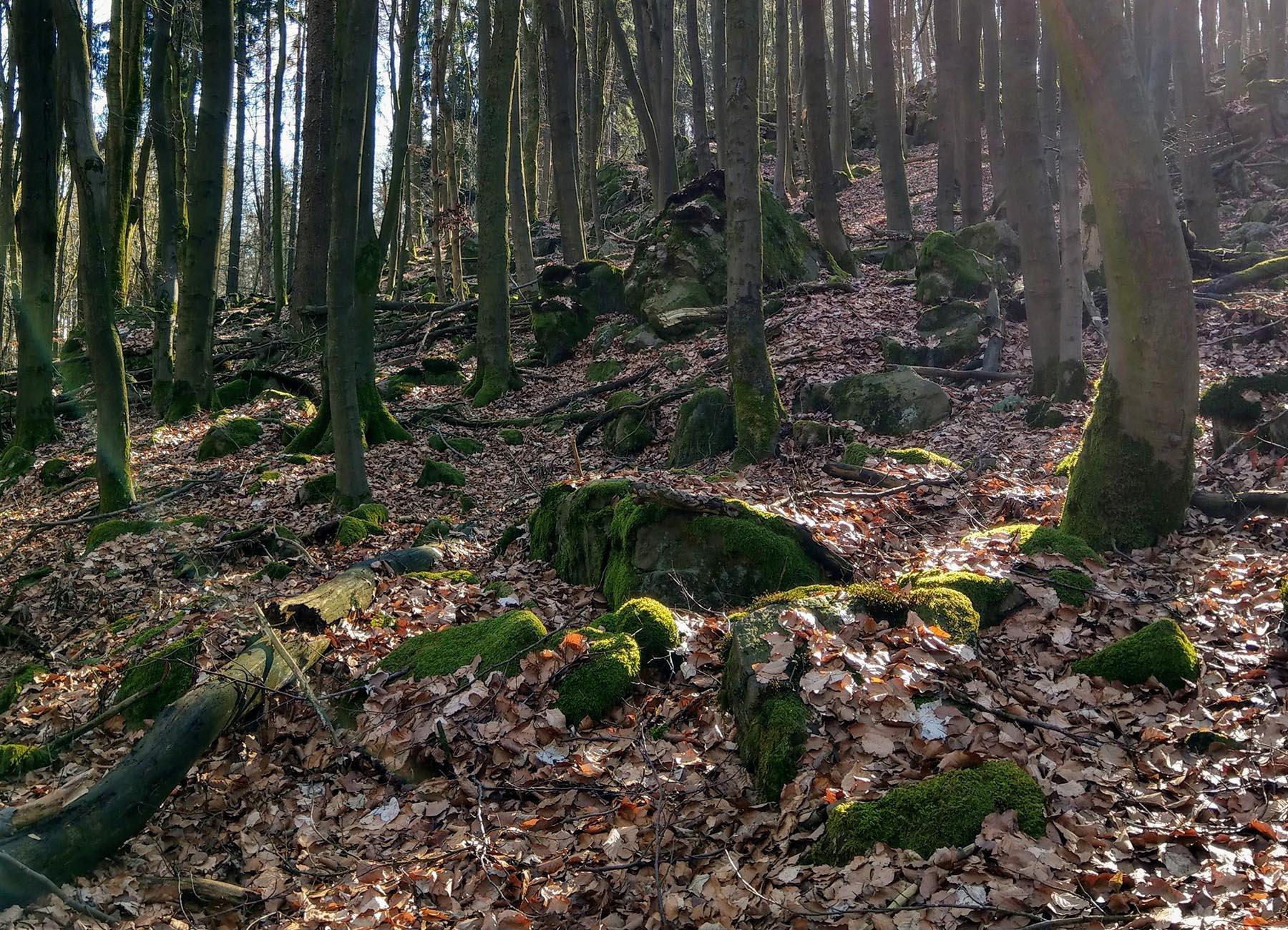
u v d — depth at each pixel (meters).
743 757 4.38
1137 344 5.78
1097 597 5.12
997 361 11.81
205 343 16.12
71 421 16.88
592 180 29.00
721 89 22.42
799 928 3.33
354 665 5.78
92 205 10.38
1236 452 7.20
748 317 10.24
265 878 4.41
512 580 7.24
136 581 8.77
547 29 19.83
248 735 5.32
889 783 3.88
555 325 17.12
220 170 15.47
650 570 6.14
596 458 12.18
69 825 4.27
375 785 4.96
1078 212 9.84
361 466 10.53
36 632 8.00
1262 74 24.70
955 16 19.39
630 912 3.75
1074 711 4.29
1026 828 3.49
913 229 20.44
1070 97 5.79
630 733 4.82
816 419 10.88
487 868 4.13
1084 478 6.11
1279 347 10.43
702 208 17.14
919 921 3.18
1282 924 2.87
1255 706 4.14
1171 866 3.30
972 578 5.25
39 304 14.50
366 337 13.19
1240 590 5.16
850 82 45.94
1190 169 15.89
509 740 4.87
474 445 13.04
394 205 12.97
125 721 5.79
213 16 14.44
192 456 13.78
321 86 20.59
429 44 31.47
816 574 5.98
